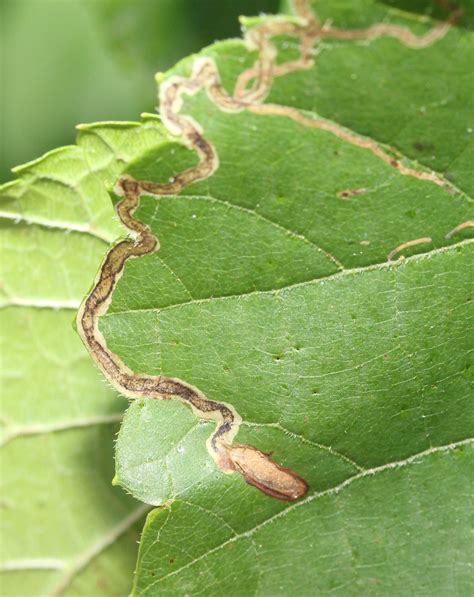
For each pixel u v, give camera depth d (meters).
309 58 0.10
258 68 0.10
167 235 0.10
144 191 0.10
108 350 0.10
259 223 0.10
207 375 0.10
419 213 0.10
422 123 0.10
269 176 0.10
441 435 0.10
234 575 0.10
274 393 0.10
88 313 0.10
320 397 0.10
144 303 0.10
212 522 0.10
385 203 0.10
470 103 0.10
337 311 0.10
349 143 0.10
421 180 0.10
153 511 0.10
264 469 0.10
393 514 0.10
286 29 0.09
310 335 0.10
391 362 0.10
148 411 0.10
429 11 0.09
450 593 0.10
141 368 0.10
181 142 0.10
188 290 0.10
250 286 0.10
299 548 0.10
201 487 0.10
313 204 0.10
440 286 0.10
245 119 0.10
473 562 0.10
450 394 0.10
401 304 0.10
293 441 0.10
